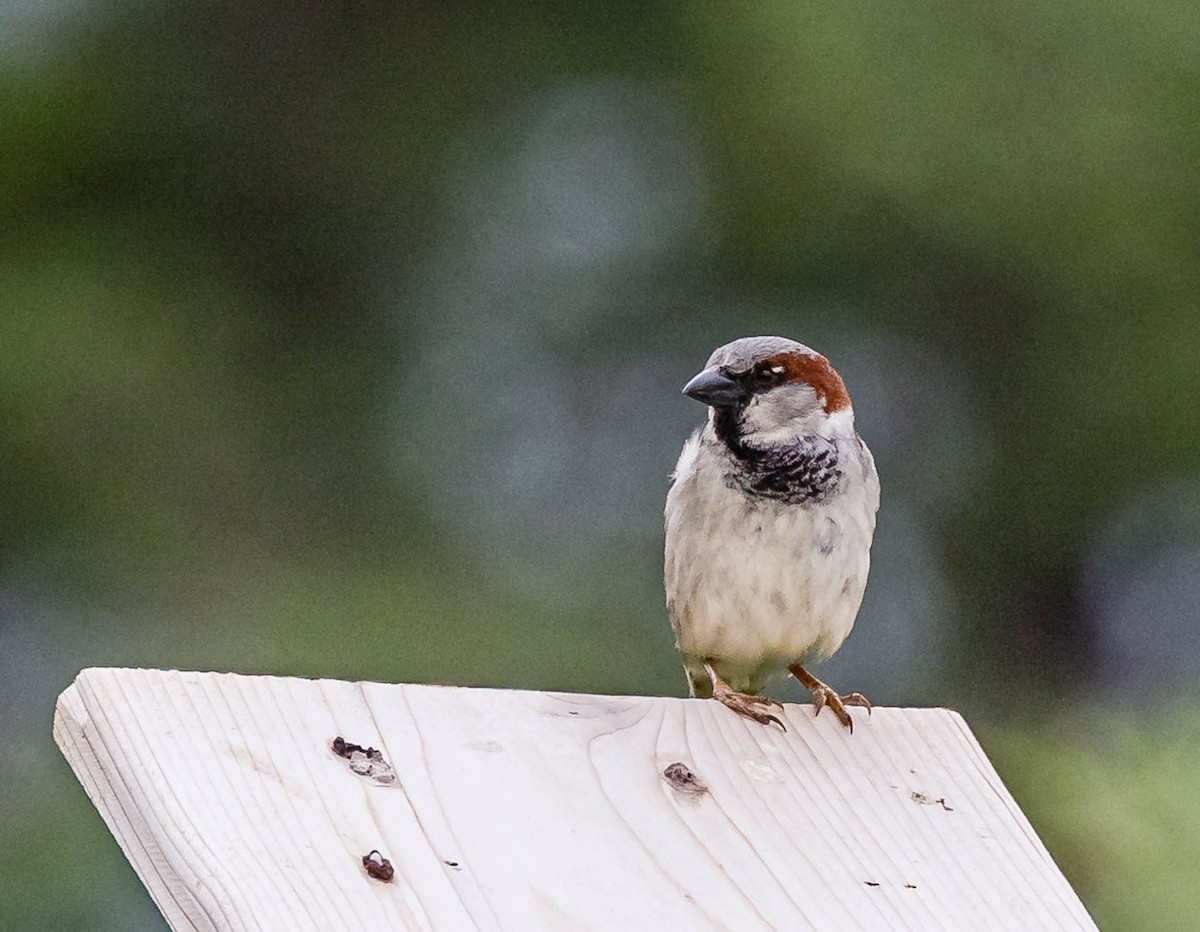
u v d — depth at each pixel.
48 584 10.94
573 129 13.10
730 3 12.60
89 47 12.85
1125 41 11.66
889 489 12.37
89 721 5.12
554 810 5.32
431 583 11.27
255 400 12.08
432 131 13.21
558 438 12.35
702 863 5.32
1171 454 12.00
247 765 5.09
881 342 12.50
